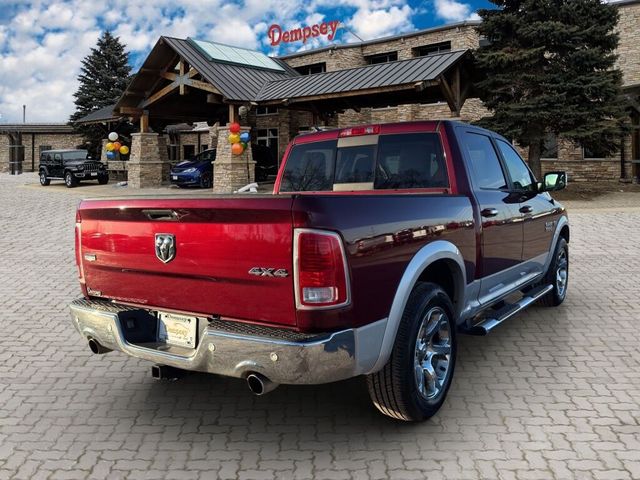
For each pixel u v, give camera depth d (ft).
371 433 12.28
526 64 59.67
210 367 10.91
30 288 26.94
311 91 69.41
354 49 108.88
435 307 12.60
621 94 62.54
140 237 11.99
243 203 10.34
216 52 83.66
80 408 13.84
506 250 16.43
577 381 14.93
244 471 10.80
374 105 81.51
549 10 60.54
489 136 17.15
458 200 14.03
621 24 79.77
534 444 11.62
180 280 11.56
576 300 23.34
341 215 10.29
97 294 13.25
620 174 76.02
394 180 15.58
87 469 10.96
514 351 17.38
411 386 11.83
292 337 10.02
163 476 10.67
